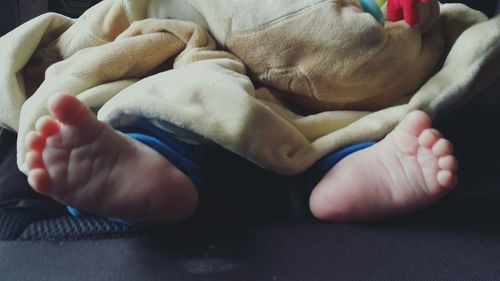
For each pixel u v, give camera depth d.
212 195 0.41
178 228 0.38
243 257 0.36
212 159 0.43
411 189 0.38
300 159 0.41
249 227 0.39
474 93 0.46
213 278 0.34
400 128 0.39
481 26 0.46
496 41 0.44
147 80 0.41
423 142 0.38
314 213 0.40
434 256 0.36
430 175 0.38
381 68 0.44
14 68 0.49
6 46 0.50
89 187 0.36
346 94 0.45
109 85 0.44
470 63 0.44
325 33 0.43
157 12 0.49
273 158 0.39
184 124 0.38
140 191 0.36
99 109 0.43
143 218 0.37
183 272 0.35
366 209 0.39
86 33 0.50
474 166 0.45
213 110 0.38
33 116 0.42
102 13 0.51
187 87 0.39
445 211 0.41
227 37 0.45
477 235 0.38
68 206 0.39
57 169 0.35
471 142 0.48
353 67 0.43
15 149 0.48
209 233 0.38
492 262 0.35
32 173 0.35
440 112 0.44
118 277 0.34
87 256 0.36
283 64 0.44
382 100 0.46
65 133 0.35
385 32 0.43
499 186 0.42
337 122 0.44
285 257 0.36
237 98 0.38
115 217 0.37
